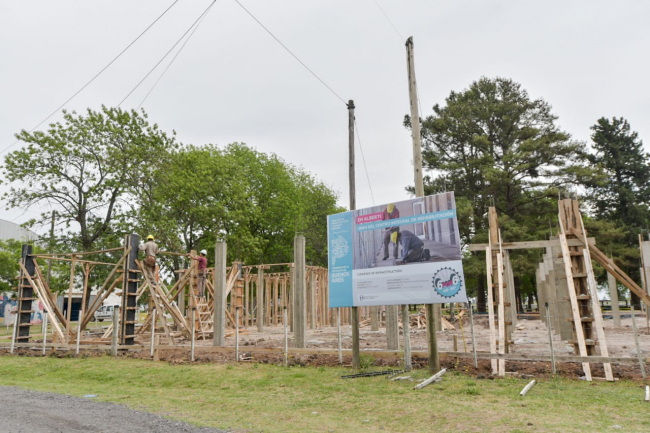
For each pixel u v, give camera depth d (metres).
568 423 6.06
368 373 9.77
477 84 39.84
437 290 9.45
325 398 8.21
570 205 10.16
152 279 15.82
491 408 6.91
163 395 9.05
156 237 31.06
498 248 10.54
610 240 33.44
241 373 10.50
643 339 14.45
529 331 19.44
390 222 10.27
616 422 6.09
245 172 43.22
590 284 9.19
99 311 46.09
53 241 29.67
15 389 9.69
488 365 9.67
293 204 44.34
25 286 17.08
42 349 15.14
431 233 9.73
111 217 31.23
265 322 28.94
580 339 9.12
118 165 30.33
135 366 11.88
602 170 35.03
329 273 10.93
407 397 7.82
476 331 19.69
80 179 30.44
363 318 30.64
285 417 7.10
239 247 36.75
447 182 38.16
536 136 36.06
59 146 28.92
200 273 18.09
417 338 17.11
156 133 33.16
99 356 13.57
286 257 45.28
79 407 7.79
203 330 17.77
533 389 7.93
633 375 8.58
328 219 11.23
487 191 35.34
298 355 12.01
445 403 7.31
